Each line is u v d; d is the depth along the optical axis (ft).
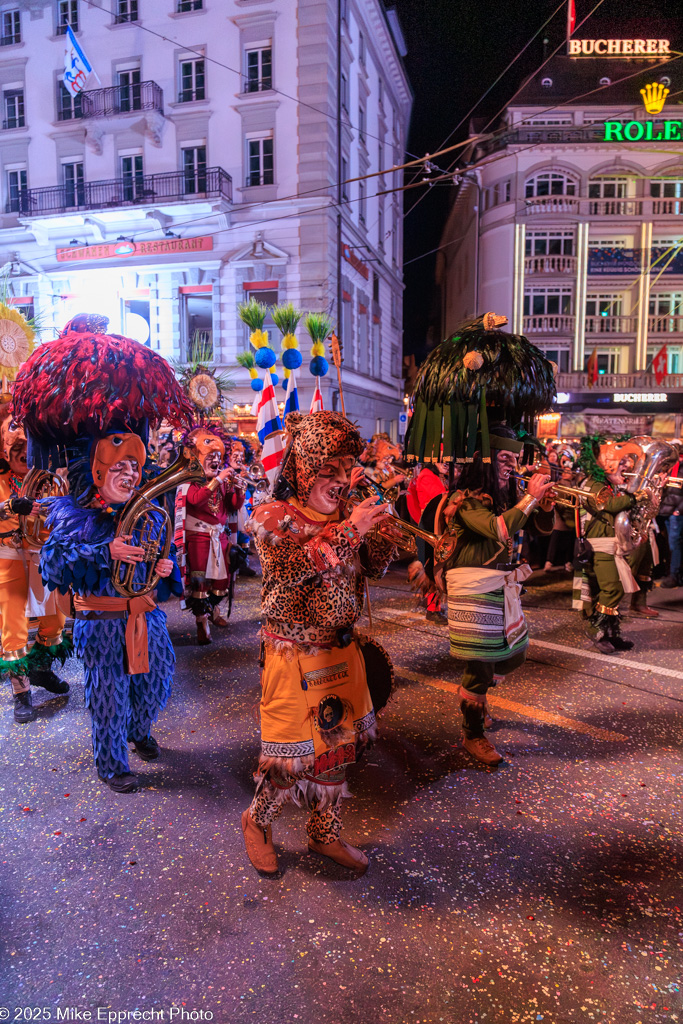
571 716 12.53
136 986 6.22
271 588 6.97
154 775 10.43
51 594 13.04
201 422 17.46
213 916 7.18
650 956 6.56
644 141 90.33
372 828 8.86
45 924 7.08
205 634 17.54
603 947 6.68
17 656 12.39
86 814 9.30
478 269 99.14
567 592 23.75
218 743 11.58
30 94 68.08
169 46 63.72
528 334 94.84
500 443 10.36
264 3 60.49
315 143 60.64
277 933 6.91
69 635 14.30
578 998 6.04
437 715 12.66
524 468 11.93
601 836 8.65
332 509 7.22
